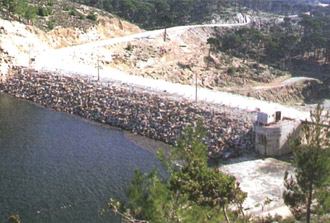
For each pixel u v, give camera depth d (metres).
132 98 121.38
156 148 96.38
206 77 194.12
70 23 195.25
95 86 131.88
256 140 93.56
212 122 101.88
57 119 115.81
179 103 113.38
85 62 167.50
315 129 44.28
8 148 92.06
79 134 104.12
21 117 115.81
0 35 157.38
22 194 72.12
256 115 103.62
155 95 121.06
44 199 70.75
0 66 148.50
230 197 35.53
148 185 39.81
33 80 142.50
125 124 110.75
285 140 92.81
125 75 151.12
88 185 76.19
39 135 101.62
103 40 197.62
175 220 36.38
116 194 72.94
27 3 197.12
